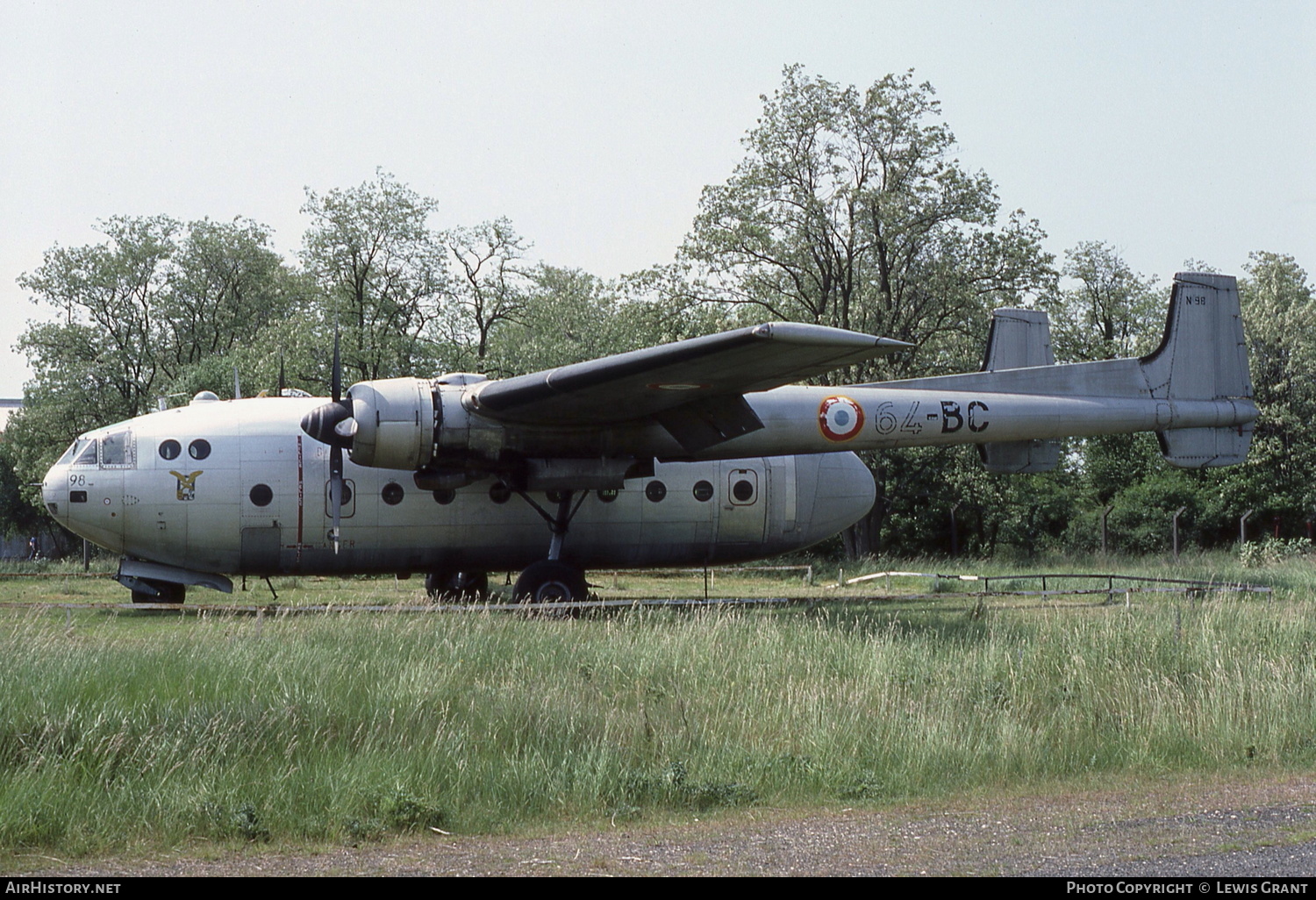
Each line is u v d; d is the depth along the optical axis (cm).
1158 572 2583
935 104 3375
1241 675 1164
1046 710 1102
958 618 1661
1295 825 761
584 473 1689
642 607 1741
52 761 800
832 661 1267
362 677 1063
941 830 755
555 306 5166
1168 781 904
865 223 3356
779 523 1962
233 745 865
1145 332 5088
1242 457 2122
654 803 826
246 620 1464
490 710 984
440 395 1623
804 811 811
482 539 1820
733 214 3409
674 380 1461
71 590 2255
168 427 1759
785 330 1269
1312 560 2953
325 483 1755
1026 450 2061
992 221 3416
